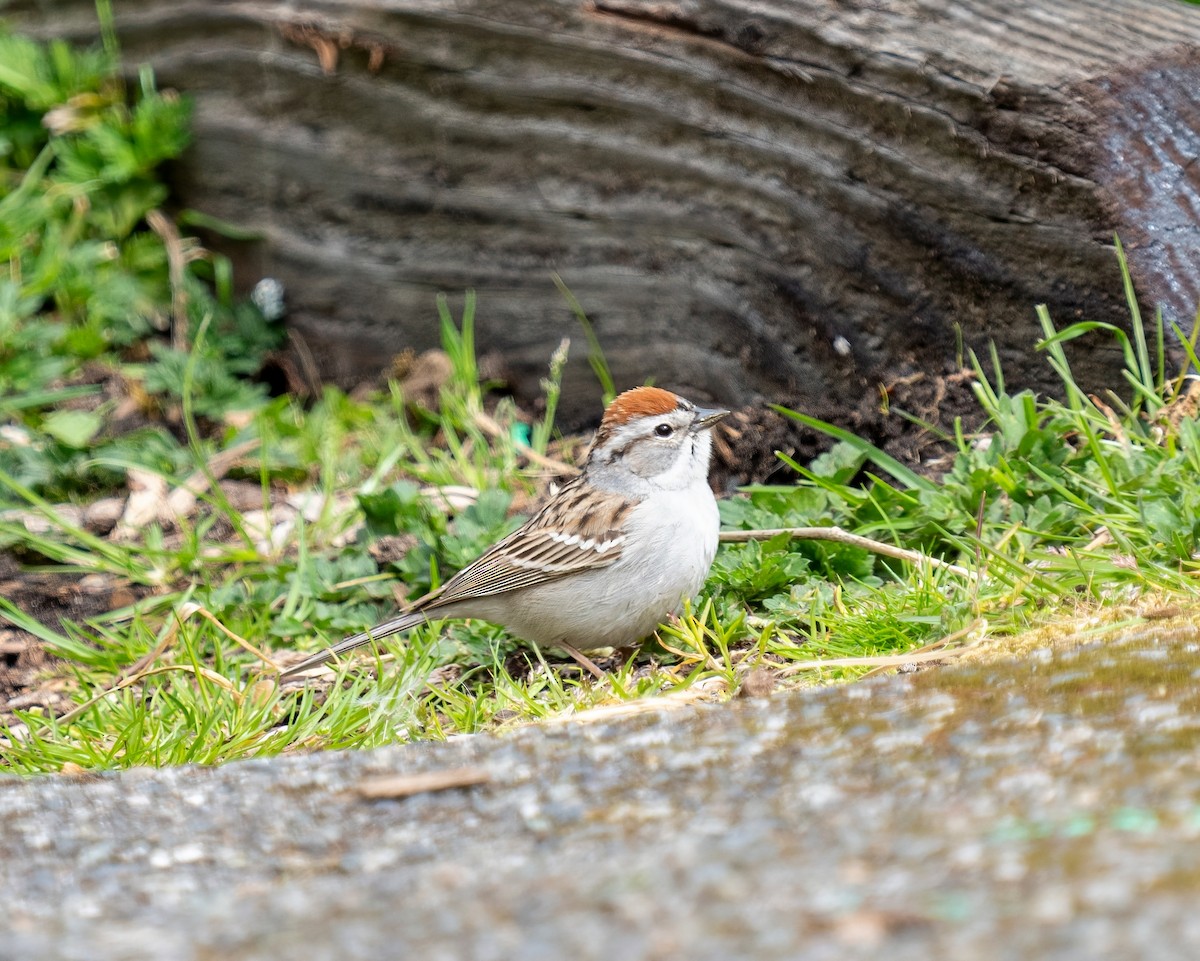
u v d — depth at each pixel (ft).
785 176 37.32
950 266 35.91
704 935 13.82
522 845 17.85
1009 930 13.23
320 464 40.91
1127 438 31.76
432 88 42.63
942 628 26.78
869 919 13.71
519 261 42.80
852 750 19.52
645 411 29.86
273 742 26.89
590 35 39.55
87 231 47.42
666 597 29.78
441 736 26.37
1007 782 17.52
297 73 44.65
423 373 44.29
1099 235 34.32
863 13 36.04
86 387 43.62
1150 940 12.72
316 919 15.72
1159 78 35.01
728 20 37.29
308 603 33.76
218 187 47.21
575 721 24.29
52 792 21.97
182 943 15.39
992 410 33.30
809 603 29.50
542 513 30.60
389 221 44.65
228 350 45.85
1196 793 16.29
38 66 47.88
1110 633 24.35
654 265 40.34
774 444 36.96
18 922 16.99
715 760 19.88
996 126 34.60
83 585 35.76
